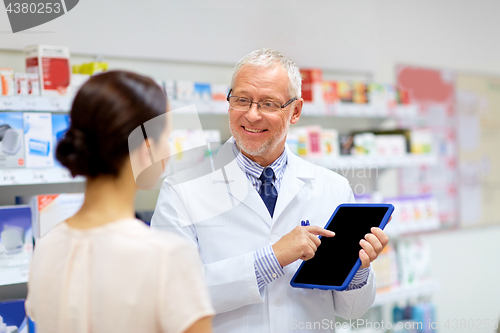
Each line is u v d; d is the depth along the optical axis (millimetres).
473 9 4293
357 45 3477
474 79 4258
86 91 857
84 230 870
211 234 1486
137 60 2639
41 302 861
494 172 4391
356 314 1541
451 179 4090
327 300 1543
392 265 3053
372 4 3559
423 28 3965
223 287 1362
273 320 1437
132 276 813
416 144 3293
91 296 822
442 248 4051
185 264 840
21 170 1931
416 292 3105
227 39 2910
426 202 3242
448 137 4074
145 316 804
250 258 1371
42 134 2010
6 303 1887
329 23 3332
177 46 2738
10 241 1907
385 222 1337
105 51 2506
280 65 1477
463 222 4172
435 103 3992
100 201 879
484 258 4309
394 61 3777
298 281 1375
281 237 1438
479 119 4281
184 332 803
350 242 1375
